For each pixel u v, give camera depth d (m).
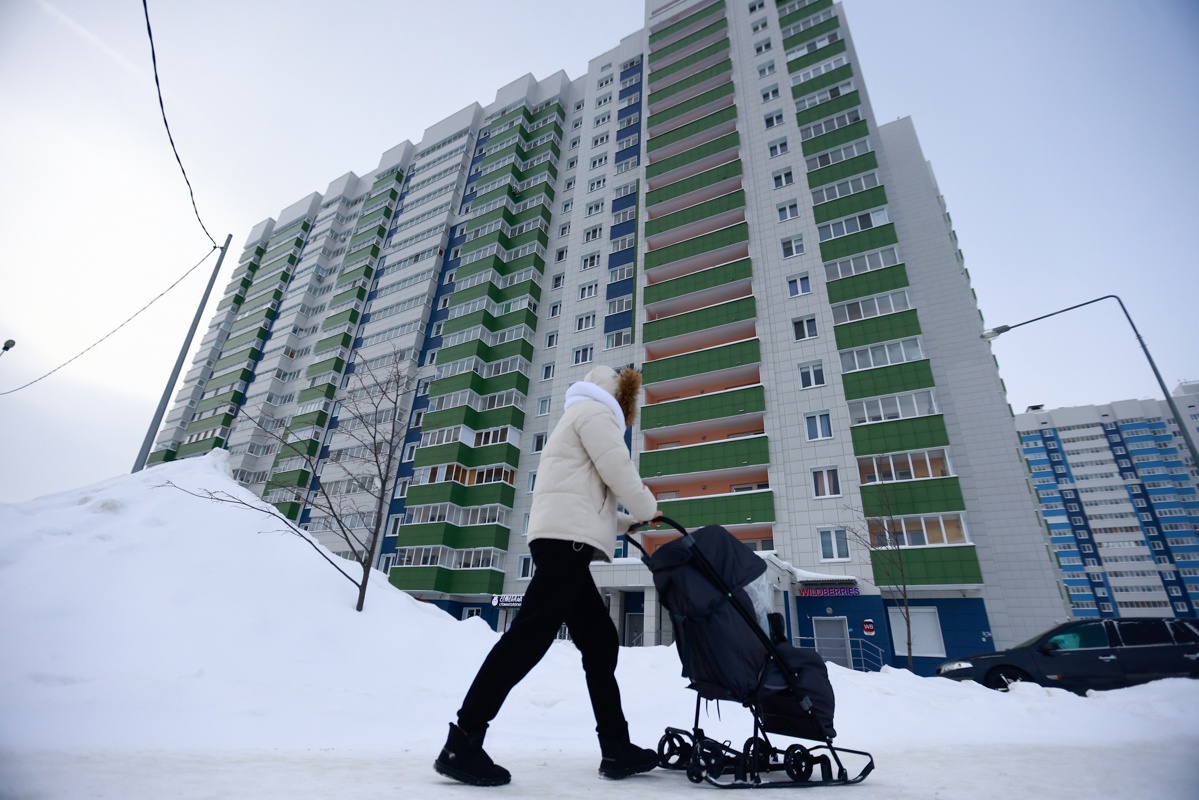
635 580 20.16
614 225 34.66
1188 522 102.69
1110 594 102.81
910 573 18.47
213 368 52.22
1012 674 8.99
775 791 2.01
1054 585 19.52
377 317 42.47
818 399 23.19
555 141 42.72
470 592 27.05
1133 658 8.25
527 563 27.72
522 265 37.00
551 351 33.59
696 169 33.41
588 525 2.24
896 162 31.06
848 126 28.48
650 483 25.73
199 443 45.00
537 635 2.08
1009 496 21.45
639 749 2.33
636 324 30.03
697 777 2.24
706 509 22.92
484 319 34.91
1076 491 112.62
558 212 40.06
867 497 20.28
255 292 53.88
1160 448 109.50
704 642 2.35
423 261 42.78
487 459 30.33
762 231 28.42
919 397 21.27
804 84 31.33
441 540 27.83
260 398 44.56
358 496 33.56
